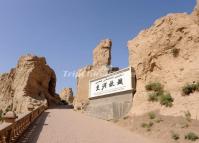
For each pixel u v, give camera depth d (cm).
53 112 3716
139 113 2389
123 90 2764
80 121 2581
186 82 2178
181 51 2373
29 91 5231
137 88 2664
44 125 2031
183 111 1989
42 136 1517
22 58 5725
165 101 2225
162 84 2447
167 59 2478
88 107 3488
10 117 1260
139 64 2727
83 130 1919
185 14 2462
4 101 5819
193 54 2252
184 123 1809
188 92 2097
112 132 1931
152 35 2692
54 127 1955
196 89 2048
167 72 2439
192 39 2298
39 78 5584
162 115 2122
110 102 2962
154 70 2602
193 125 1745
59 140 1439
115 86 2933
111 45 4538
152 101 2398
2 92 6203
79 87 4428
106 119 2873
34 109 2392
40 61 5656
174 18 2503
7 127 1071
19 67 5694
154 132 1830
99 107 3153
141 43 2814
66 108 5200
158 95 2392
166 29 2538
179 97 2148
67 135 1631
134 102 2583
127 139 1670
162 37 2555
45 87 5841
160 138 1689
